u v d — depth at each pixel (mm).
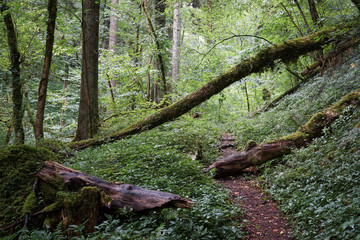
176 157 7004
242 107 23078
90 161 7043
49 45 8203
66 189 4547
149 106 13656
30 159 5355
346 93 8406
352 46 9500
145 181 5434
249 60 9453
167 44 13219
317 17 10562
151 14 15906
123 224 3998
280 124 9375
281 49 9336
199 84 15195
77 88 18703
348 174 4688
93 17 10438
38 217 4375
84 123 10508
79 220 4191
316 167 5742
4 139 9992
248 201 5906
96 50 10625
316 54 12086
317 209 4160
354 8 10102
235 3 13562
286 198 5422
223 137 12625
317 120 7648
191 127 12164
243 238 4227
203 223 4023
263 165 7738
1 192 4809
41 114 8375
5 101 11109
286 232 4387
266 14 13227
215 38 18688
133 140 8398
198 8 24219
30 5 9430
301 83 13297
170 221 3963
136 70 13898
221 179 7613
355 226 3447
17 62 6809
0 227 4383
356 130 5770
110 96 15328
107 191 4426
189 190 5445
